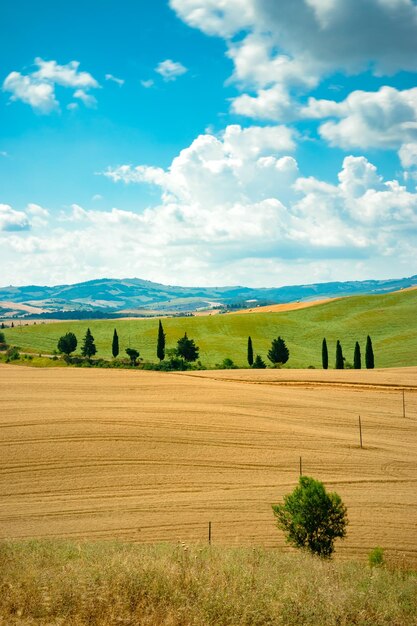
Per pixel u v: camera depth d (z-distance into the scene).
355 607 11.28
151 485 33.56
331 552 21.31
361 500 31.34
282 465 38.12
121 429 44.97
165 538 25.03
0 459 37.34
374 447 43.12
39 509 29.33
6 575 11.47
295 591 11.62
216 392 61.91
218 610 10.15
